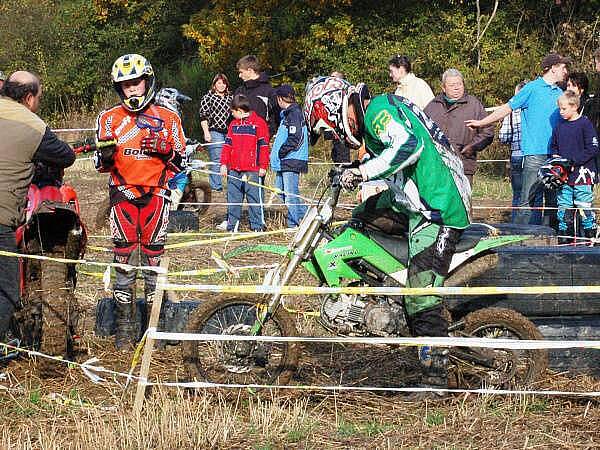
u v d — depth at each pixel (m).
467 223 13.32
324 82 13.11
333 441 12.19
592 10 56.91
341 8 62.38
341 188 13.14
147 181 15.62
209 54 64.25
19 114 13.70
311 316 17.48
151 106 15.65
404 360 15.45
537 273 14.87
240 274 21.39
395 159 12.53
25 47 73.31
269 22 62.69
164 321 16.17
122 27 75.69
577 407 13.43
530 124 24.45
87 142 15.30
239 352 13.64
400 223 13.45
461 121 23.12
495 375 13.95
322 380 14.51
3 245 13.66
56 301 14.52
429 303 13.23
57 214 14.23
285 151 27.38
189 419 12.45
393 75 24.38
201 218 31.45
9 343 15.34
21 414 13.04
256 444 11.98
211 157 32.88
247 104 27.69
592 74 49.81
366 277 13.45
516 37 58.06
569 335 14.73
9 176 13.52
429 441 12.17
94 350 15.94
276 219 30.14
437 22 60.91
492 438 12.27
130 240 15.84
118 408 13.10
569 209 23.14
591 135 23.00
